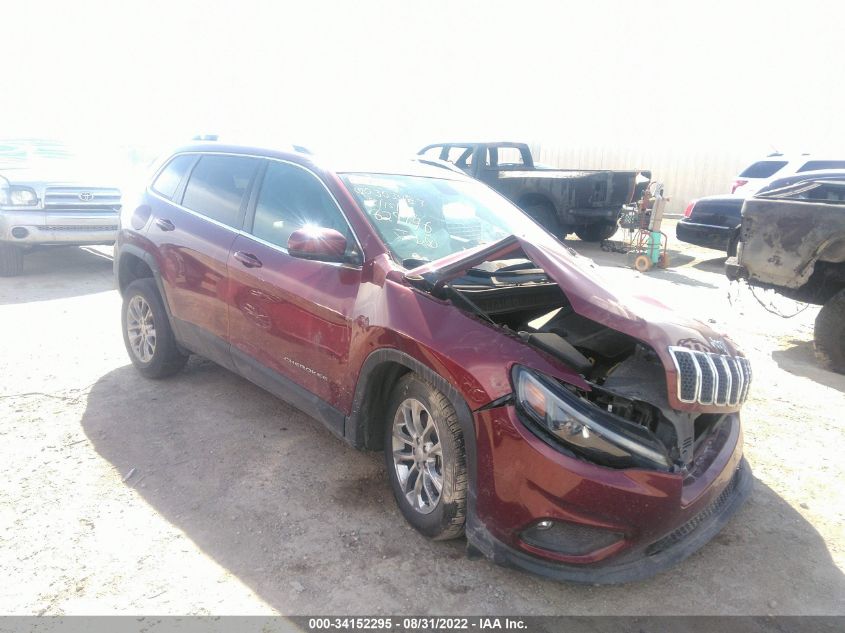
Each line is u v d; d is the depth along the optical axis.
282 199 3.67
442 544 2.92
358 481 3.42
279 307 3.42
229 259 3.74
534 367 2.49
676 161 17.98
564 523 2.38
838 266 5.52
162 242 4.25
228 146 4.23
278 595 2.56
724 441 2.93
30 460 3.49
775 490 3.54
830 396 4.91
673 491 2.40
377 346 2.89
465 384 2.55
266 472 3.47
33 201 7.58
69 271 8.52
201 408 4.22
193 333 4.11
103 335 5.66
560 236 11.48
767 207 5.73
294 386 3.44
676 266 10.72
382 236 3.21
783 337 6.51
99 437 3.78
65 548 2.77
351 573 2.70
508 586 2.67
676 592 2.70
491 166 11.98
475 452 2.55
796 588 2.75
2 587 2.52
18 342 5.38
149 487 3.29
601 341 3.10
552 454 2.36
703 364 2.59
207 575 2.65
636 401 2.60
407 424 2.98
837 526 3.23
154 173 4.74
